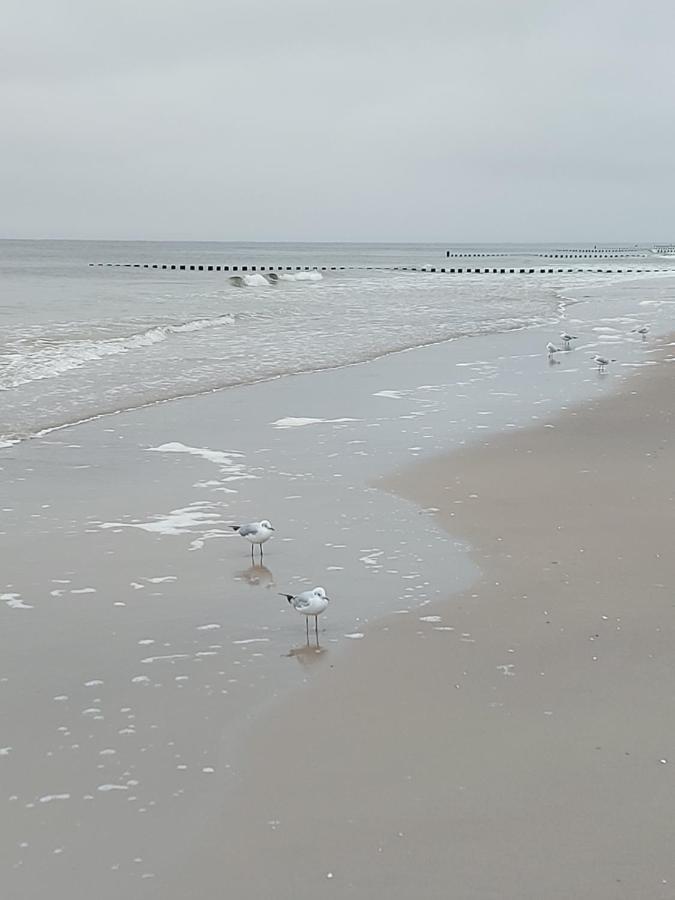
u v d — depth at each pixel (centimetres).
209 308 4116
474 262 14262
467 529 1113
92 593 927
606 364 2320
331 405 1889
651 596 905
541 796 582
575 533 1092
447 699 711
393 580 959
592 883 504
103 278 7475
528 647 798
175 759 632
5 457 1463
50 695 720
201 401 1931
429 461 1430
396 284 6656
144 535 1105
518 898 493
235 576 976
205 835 551
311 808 575
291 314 3856
